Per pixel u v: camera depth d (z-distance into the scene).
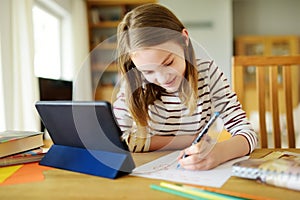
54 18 3.25
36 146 0.79
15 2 2.02
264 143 1.17
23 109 2.05
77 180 0.57
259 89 1.21
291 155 0.72
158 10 0.71
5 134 0.77
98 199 0.47
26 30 2.10
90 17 3.88
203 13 4.16
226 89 0.84
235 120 0.83
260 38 4.41
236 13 4.67
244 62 1.23
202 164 0.62
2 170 0.65
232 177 0.57
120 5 3.97
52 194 0.50
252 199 0.45
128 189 0.51
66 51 3.42
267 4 4.63
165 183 0.53
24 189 0.52
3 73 1.88
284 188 0.50
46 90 1.59
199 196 0.46
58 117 0.63
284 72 1.20
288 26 4.63
